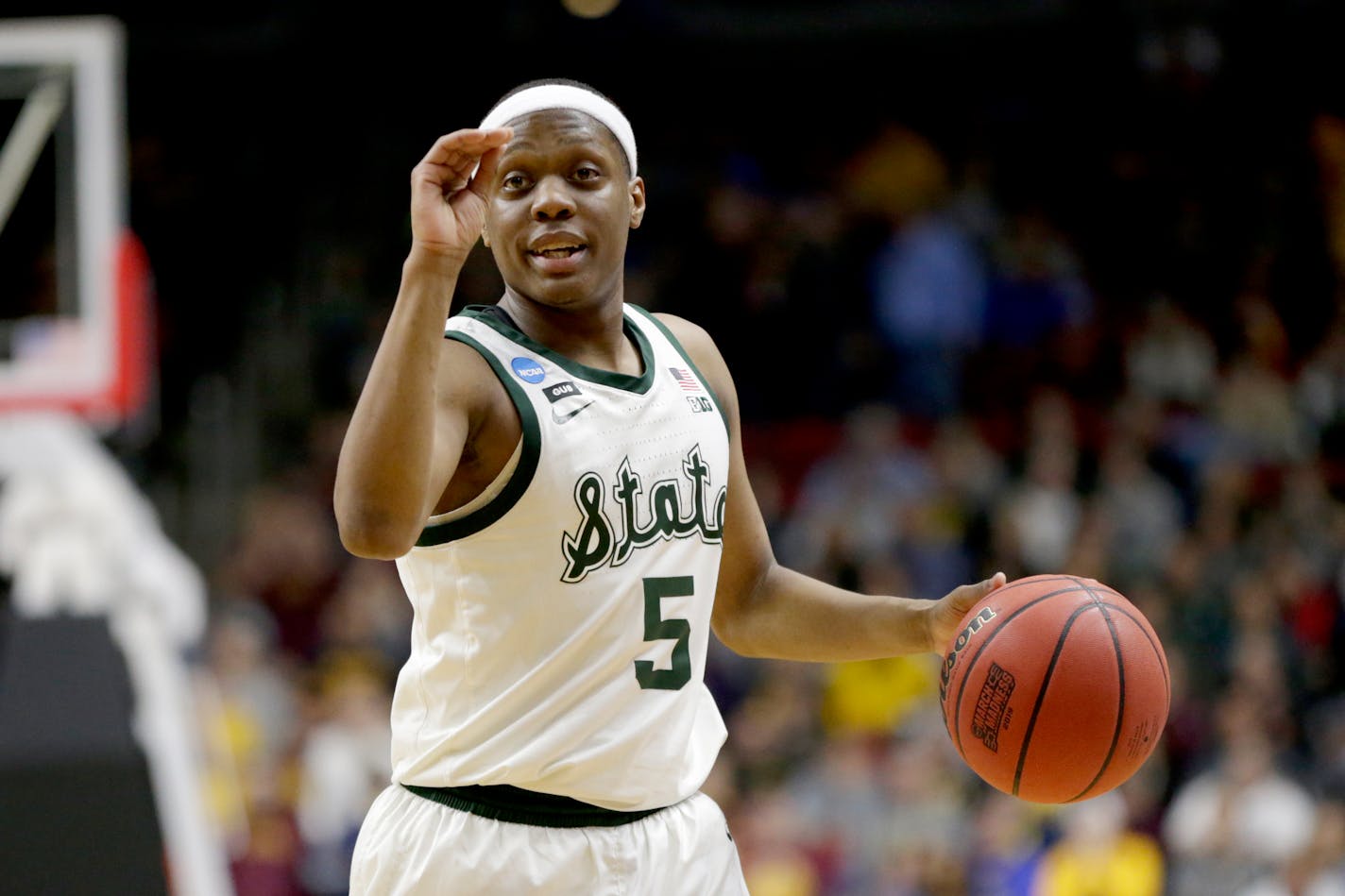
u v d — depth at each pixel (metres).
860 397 42.34
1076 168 47.06
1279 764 29.42
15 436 20.98
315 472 39.19
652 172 47.06
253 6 47.78
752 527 9.88
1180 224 45.91
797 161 48.00
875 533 35.25
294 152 48.03
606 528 8.45
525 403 8.33
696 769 9.27
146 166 47.38
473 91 48.69
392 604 34.06
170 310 45.81
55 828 10.34
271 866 28.50
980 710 8.86
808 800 28.73
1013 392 41.56
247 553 36.44
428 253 7.50
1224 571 33.88
